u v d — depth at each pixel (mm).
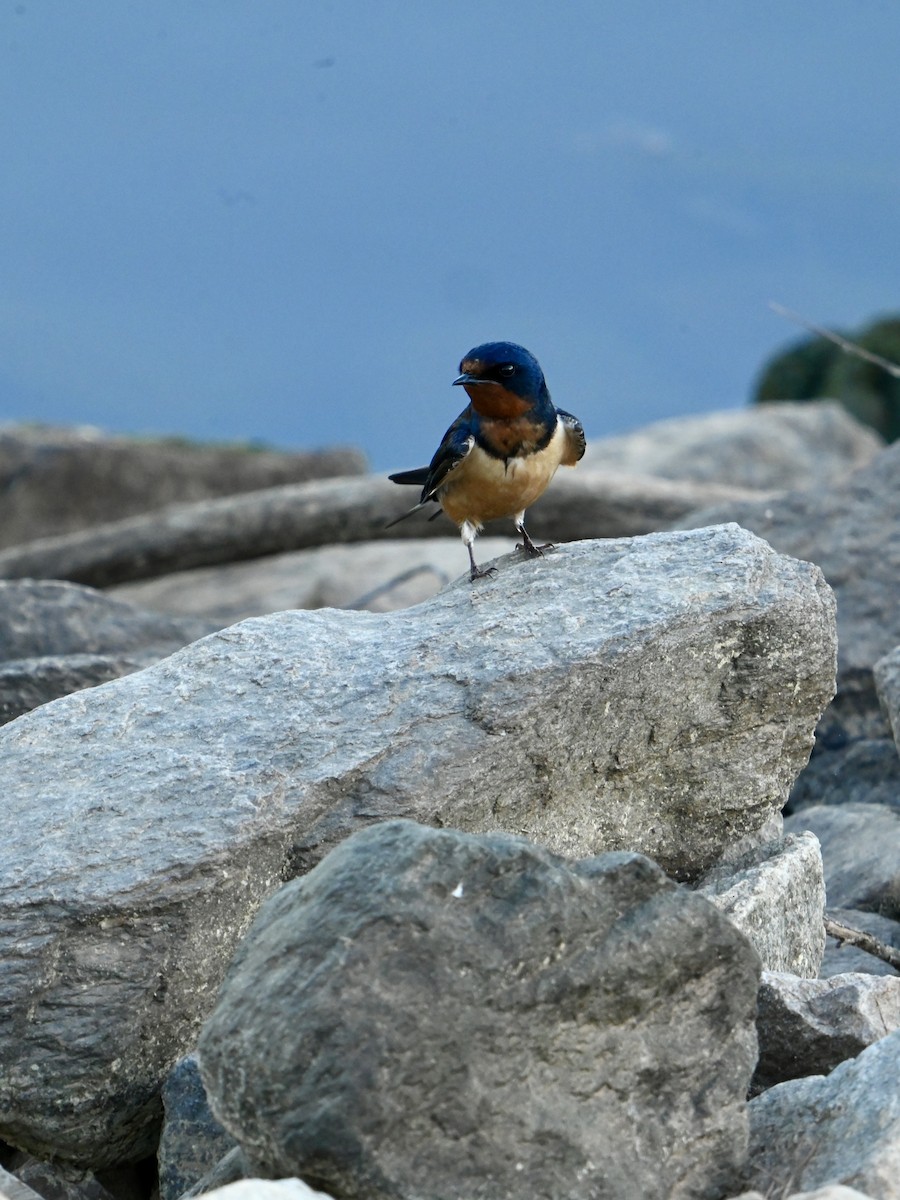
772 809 12344
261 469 37719
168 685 11773
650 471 38000
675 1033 8195
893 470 21875
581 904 8094
